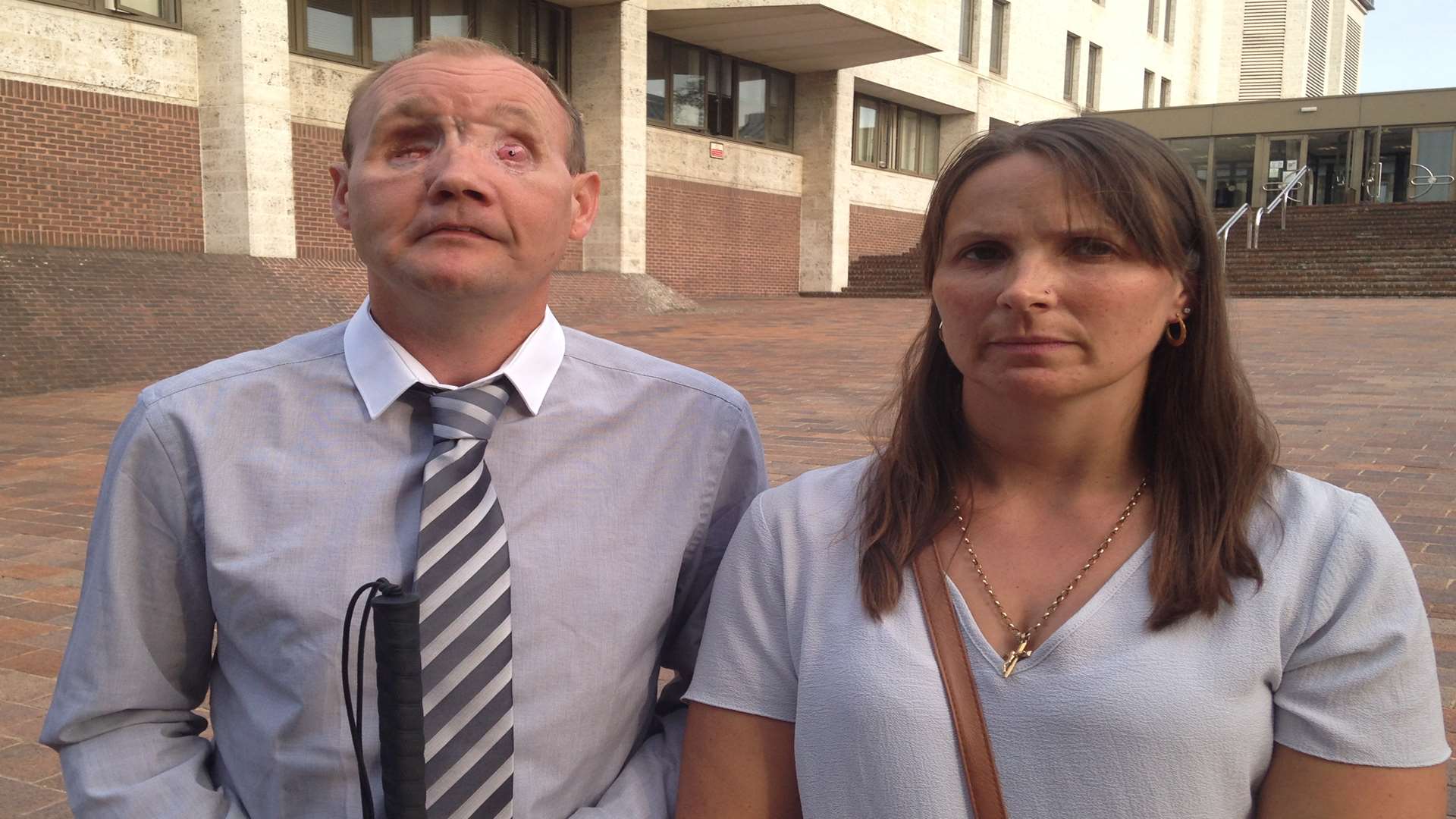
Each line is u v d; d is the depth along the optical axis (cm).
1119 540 136
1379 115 2614
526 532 154
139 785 151
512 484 155
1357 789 123
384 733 136
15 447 748
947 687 132
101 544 154
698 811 150
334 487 151
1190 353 137
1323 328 1250
